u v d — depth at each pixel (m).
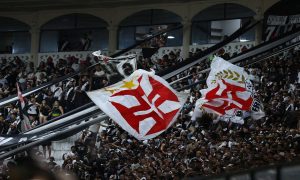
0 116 33.81
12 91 40.47
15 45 49.09
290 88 31.20
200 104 21.67
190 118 30.14
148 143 29.16
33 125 33.62
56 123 16.23
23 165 4.52
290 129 26.75
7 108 34.28
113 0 45.66
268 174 4.44
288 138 24.55
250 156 21.81
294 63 33.09
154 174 24.41
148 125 16.95
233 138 26.91
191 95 31.59
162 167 24.88
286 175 4.40
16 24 49.16
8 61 49.16
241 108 21.48
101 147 29.78
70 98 35.69
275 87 31.56
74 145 30.83
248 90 21.45
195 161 23.30
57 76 39.16
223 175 4.55
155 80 17.47
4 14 49.41
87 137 29.55
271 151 22.83
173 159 26.31
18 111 33.81
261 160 21.17
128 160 27.73
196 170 23.11
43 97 36.66
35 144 13.62
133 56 20.38
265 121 28.61
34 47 48.34
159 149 27.59
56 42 47.91
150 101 17.16
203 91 21.52
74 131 15.84
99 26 46.59
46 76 40.12
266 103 30.20
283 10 39.50
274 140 24.91
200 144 26.62
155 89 17.39
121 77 29.84
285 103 29.23
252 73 32.34
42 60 48.09
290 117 27.89
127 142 29.62
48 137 14.23
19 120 32.72
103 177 27.42
